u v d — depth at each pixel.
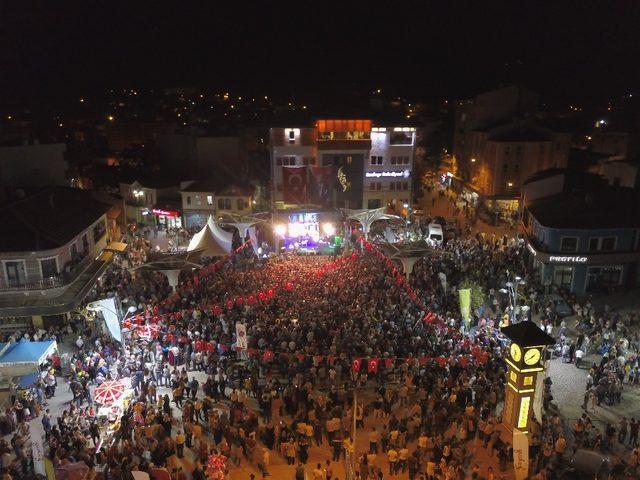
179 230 61.38
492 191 69.81
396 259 43.62
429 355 30.66
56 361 30.95
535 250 44.69
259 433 25.69
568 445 25.23
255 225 57.78
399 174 67.75
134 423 24.98
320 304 35.59
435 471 21.83
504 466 23.38
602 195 48.12
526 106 77.19
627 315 39.41
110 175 76.81
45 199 42.72
